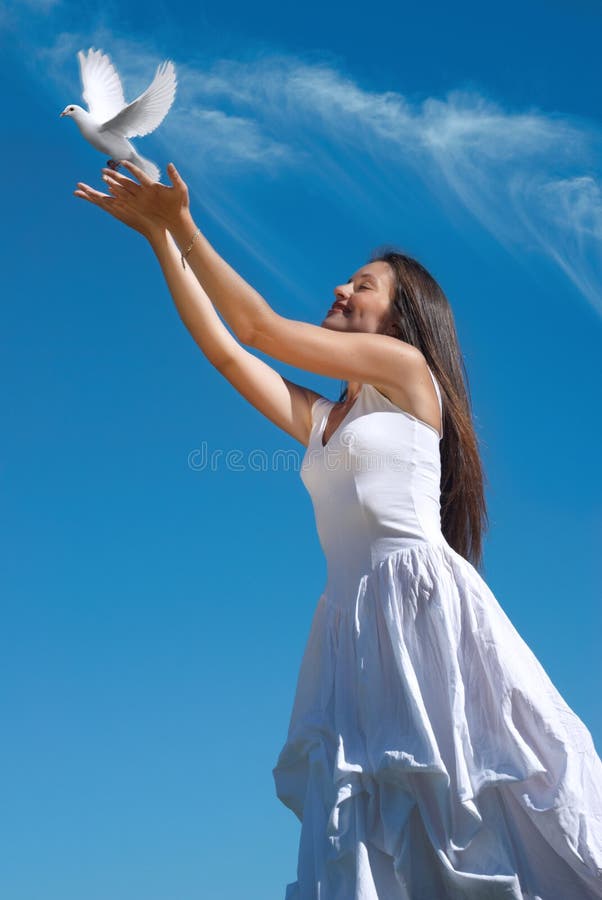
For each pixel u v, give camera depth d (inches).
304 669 116.4
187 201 113.1
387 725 104.0
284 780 113.3
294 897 105.8
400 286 128.5
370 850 100.7
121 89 114.7
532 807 100.5
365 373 116.3
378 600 109.9
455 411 125.3
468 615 107.7
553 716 103.5
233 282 113.9
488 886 97.7
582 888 100.7
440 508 126.8
